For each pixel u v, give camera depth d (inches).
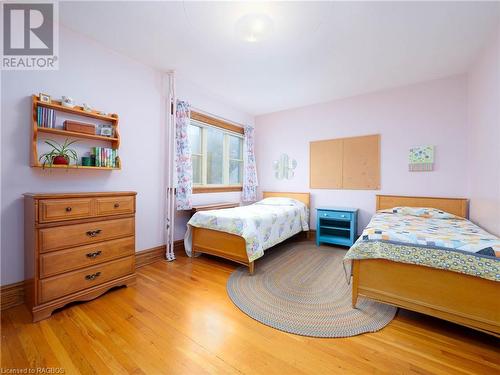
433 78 125.0
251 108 175.2
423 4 72.0
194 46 96.9
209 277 98.7
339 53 100.3
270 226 119.0
